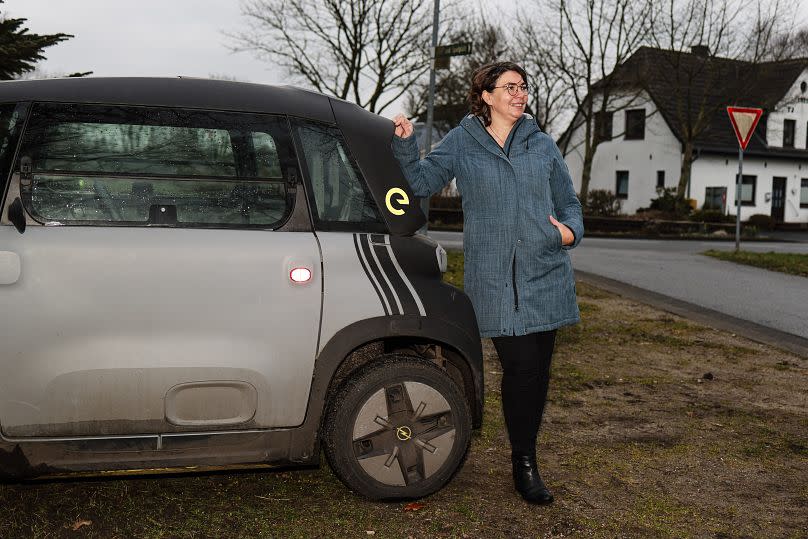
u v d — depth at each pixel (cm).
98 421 303
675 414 512
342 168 336
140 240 307
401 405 338
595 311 888
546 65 3284
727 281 1159
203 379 309
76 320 299
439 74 3053
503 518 339
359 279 326
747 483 395
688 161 3491
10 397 296
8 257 294
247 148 323
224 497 352
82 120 308
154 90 320
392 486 341
